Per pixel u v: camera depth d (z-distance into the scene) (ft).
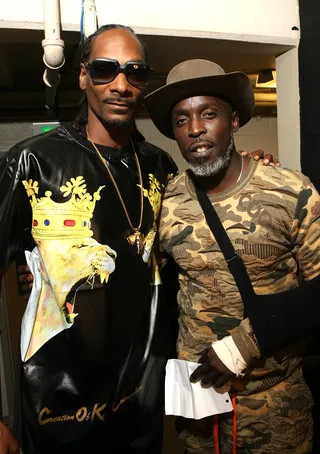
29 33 5.09
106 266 3.77
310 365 5.85
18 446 3.59
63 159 3.76
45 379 3.67
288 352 3.98
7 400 7.50
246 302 3.75
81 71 3.94
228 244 3.78
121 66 3.56
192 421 4.38
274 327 3.64
